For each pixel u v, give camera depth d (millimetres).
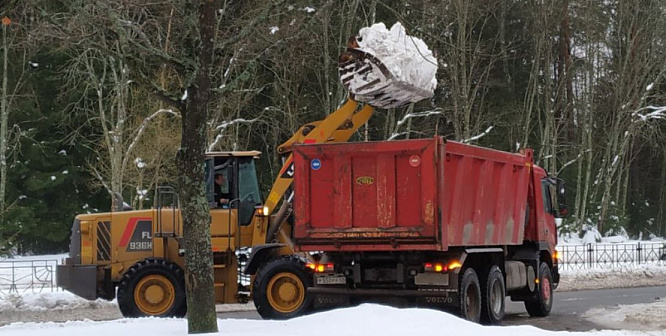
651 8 47312
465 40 37844
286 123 38812
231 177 17453
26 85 41625
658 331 15312
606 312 19453
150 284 17000
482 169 15680
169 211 17547
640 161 67312
